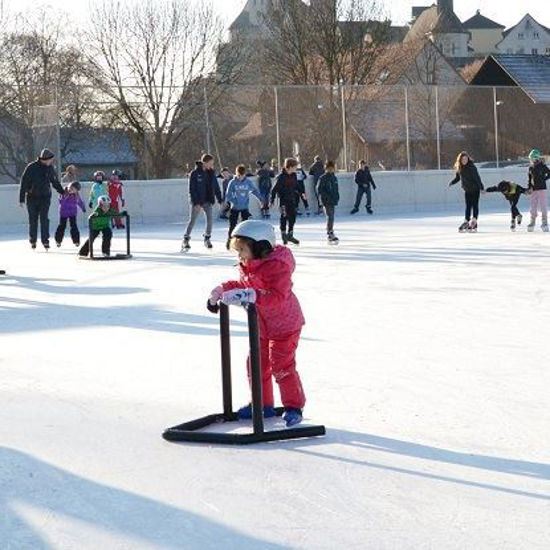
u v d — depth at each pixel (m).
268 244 6.35
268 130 32.66
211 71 51.16
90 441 6.54
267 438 6.41
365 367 8.55
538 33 134.00
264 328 6.53
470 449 6.14
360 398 7.47
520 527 4.88
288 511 5.18
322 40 57.41
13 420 7.11
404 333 10.20
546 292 12.97
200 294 13.62
